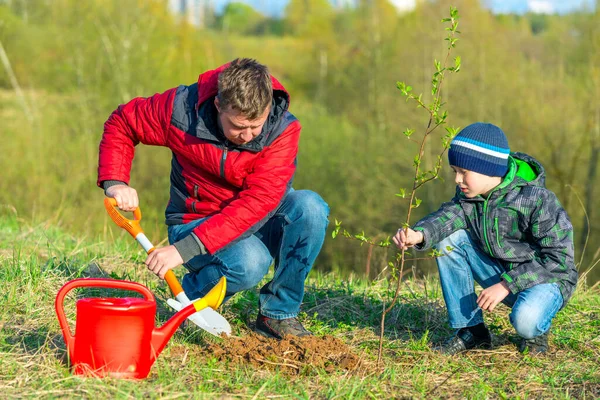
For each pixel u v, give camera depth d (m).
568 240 2.94
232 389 2.52
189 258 2.64
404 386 2.67
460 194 3.15
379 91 18.95
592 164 13.84
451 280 3.14
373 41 20.16
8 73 15.54
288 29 31.16
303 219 2.95
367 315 3.75
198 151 2.82
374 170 15.93
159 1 15.84
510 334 3.48
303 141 17.19
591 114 13.91
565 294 2.96
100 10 15.34
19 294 3.50
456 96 15.24
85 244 5.34
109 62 15.08
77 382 2.40
